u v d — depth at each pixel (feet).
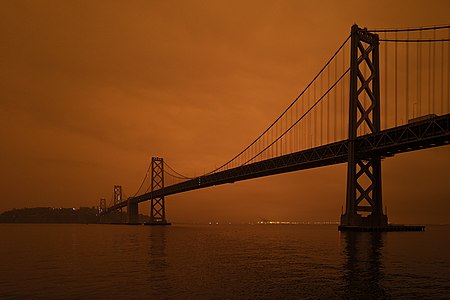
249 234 259.19
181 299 49.24
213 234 254.88
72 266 80.23
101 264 82.84
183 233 273.54
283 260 86.94
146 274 67.92
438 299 48.29
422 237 179.42
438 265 76.79
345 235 183.42
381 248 115.14
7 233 284.82
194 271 70.74
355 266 75.66
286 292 52.13
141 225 556.92
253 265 78.43
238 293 51.90
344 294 50.83
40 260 92.53
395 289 53.62
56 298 51.11
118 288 56.13
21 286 58.80
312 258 90.68
